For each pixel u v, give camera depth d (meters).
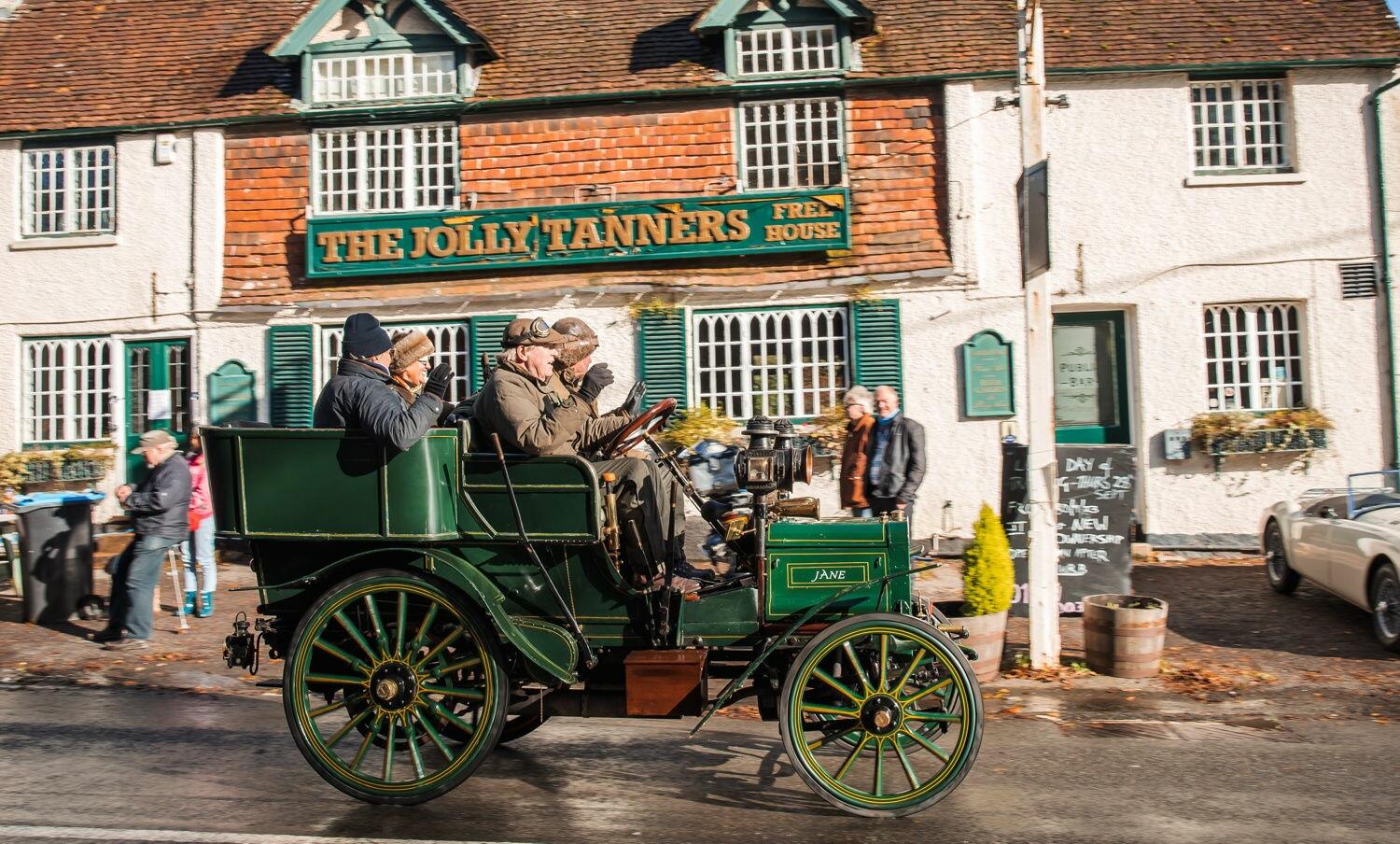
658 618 5.12
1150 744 6.12
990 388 12.32
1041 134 7.68
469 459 5.07
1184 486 12.23
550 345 5.23
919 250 12.43
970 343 12.34
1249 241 12.27
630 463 5.34
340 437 5.04
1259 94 12.45
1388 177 12.19
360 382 5.11
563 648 5.01
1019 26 7.75
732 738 6.25
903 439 8.55
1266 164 12.45
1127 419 12.50
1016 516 9.01
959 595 10.05
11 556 10.68
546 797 5.21
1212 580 10.82
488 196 12.91
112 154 13.44
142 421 13.45
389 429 4.87
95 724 6.61
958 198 12.41
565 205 12.67
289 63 13.52
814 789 4.87
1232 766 5.71
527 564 5.12
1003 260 12.38
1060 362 12.55
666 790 5.32
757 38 12.77
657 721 6.63
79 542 9.72
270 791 5.30
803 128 12.70
